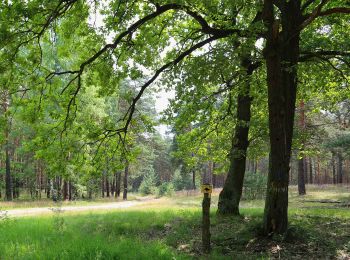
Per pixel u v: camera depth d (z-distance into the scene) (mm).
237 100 16938
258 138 17312
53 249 8680
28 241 10031
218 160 18703
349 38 14562
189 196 46594
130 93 12891
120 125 13500
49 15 9930
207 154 18734
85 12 10898
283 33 10633
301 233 11117
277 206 10828
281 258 9250
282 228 10797
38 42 10094
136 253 8352
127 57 12719
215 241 11070
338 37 15297
